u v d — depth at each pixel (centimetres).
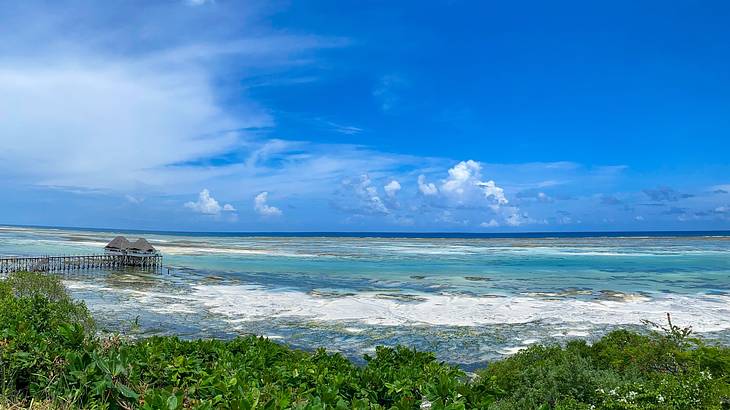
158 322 1930
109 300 2395
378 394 466
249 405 378
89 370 439
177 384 460
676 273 3856
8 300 781
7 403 438
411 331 1848
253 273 3719
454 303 2419
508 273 3822
